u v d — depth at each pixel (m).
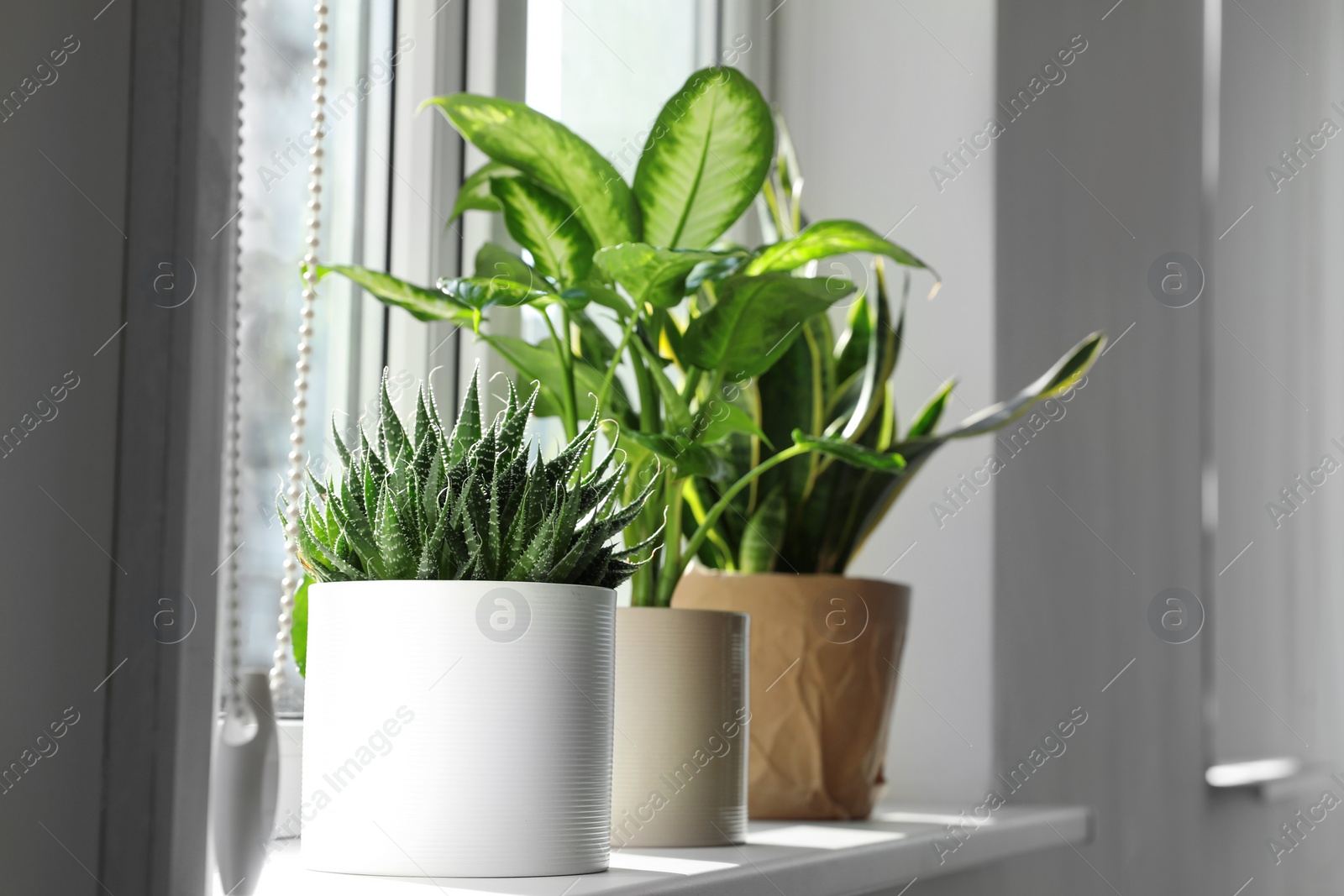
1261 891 1.89
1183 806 1.69
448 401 1.08
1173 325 1.80
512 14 1.13
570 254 0.88
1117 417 1.62
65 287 0.65
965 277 1.41
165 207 0.66
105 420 0.67
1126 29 1.72
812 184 1.52
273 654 0.92
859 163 1.49
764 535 1.04
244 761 0.67
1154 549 1.69
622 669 0.81
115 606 0.64
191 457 0.65
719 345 0.84
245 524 0.91
